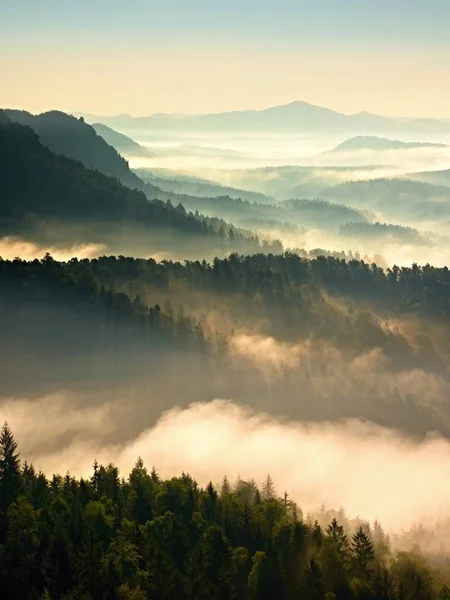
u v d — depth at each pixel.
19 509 143.12
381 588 142.25
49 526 139.38
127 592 123.56
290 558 144.88
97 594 123.62
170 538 143.25
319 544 149.50
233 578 139.50
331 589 140.00
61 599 120.25
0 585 124.12
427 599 146.75
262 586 136.25
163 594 130.75
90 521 145.00
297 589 138.38
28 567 127.88
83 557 128.38
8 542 131.00
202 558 138.00
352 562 146.88
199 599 131.38
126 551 133.62
